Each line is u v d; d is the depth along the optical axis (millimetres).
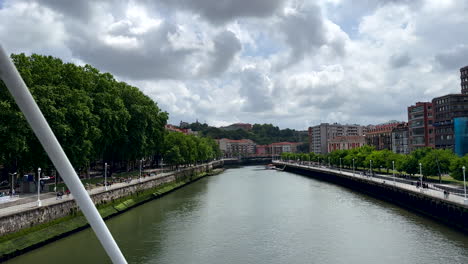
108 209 61031
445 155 79188
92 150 65375
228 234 48719
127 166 111625
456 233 46312
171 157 117188
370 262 37031
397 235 46500
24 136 46125
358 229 50469
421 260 36938
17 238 38750
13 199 48531
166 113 103062
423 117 147375
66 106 53969
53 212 46125
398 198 71188
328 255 39531
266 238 46594
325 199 80812
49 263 35438
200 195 89625
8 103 43531
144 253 40406
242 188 106375
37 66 52562
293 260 38125
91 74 71125
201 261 37875
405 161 90438
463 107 128875
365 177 95938
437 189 65312
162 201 79438
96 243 42312
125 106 83750
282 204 73625
